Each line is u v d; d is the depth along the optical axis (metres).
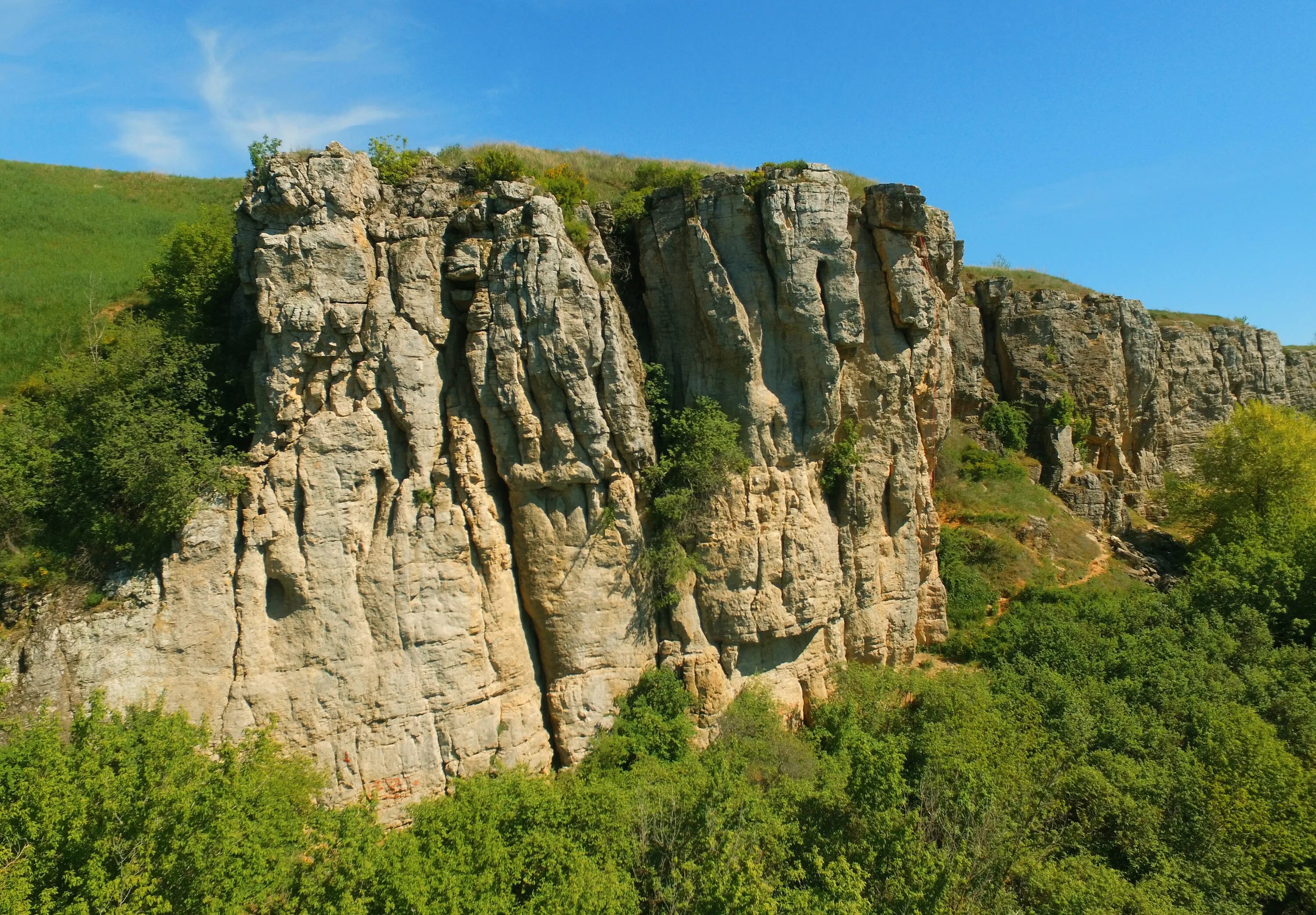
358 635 21.48
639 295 27.72
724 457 25.39
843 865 17.03
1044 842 20.67
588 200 27.58
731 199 25.64
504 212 23.50
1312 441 44.50
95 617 19.31
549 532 23.98
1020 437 49.47
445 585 22.53
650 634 25.64
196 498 20.52
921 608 33.00
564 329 22.91
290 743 20.72
